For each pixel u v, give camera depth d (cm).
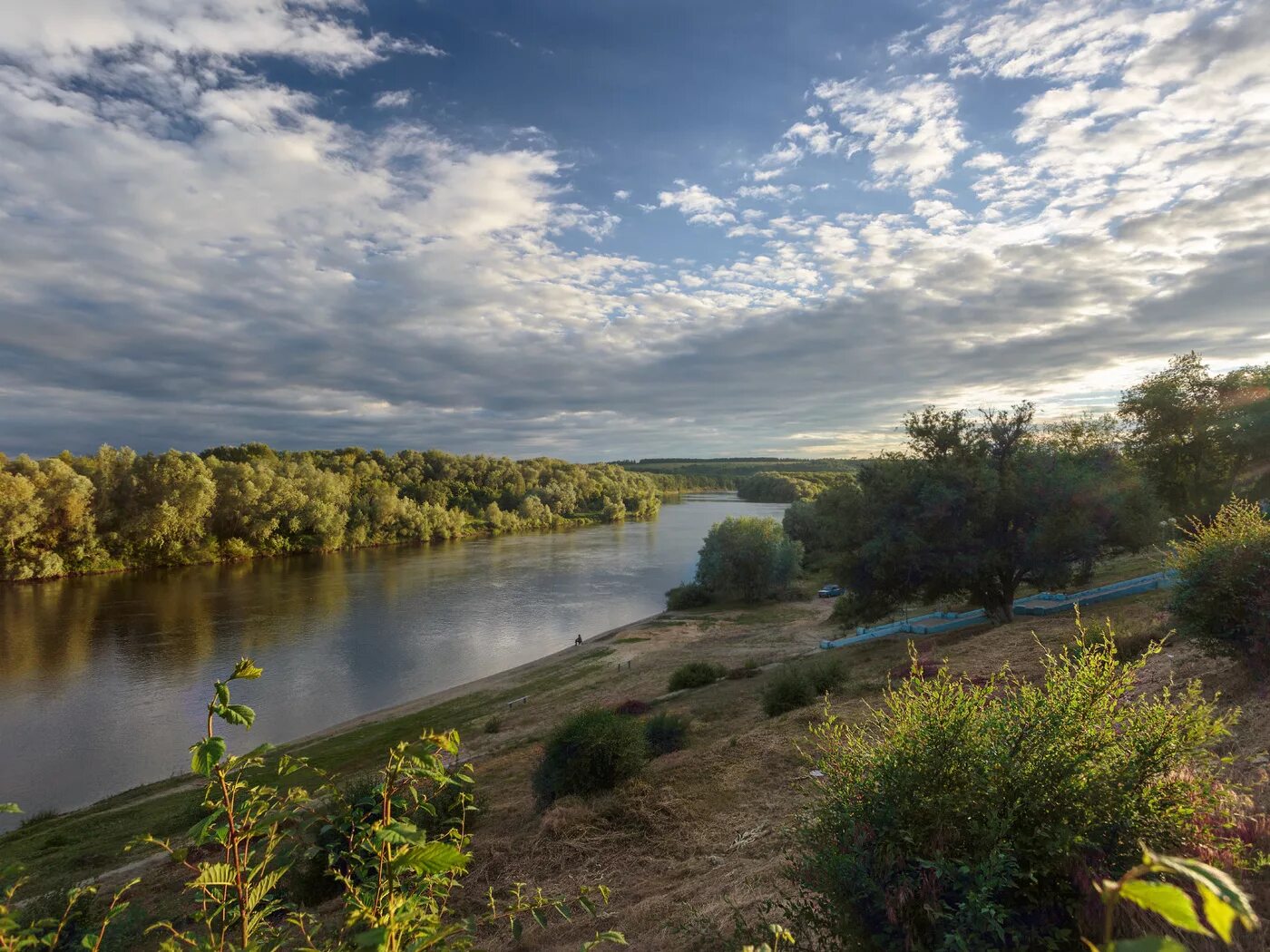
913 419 2786
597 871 809
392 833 211
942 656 1777
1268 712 689
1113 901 101
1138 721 401
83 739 2936
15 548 6881
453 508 13175
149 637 4616
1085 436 2948
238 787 244
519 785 1459
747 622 4872
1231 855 350
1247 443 3359
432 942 226
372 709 3403
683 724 1524
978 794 381
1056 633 1692
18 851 1764
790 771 1011
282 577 7456
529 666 4012
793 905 436
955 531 2562
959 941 322
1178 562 932
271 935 254
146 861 1403
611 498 16425
